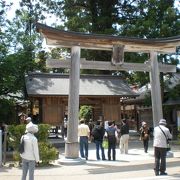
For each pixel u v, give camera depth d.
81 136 20.98
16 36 30.45
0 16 31.88
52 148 19.11
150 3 37.00
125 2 40.69
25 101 35.06
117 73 42.28
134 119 51.38
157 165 15.05
